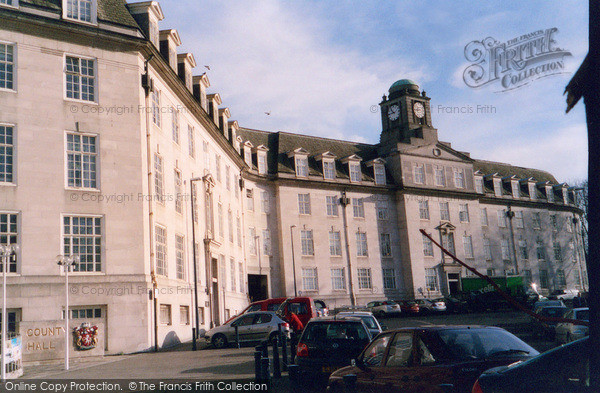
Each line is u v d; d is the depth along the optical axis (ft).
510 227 237.86
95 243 82.79
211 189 128.57
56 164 81.76
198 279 113.60
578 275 258.16
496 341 25.25
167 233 97.25
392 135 214.28
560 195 262.67
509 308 185.78
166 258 95.91
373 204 197.26
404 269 197.47
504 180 245.65
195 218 115.65
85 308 80.43
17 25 81.66
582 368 14.93
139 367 62.54
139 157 87.51
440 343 24.68
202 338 110.63
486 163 254.27
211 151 134.62
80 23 85.10
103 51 87.71
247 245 168.35
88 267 81.71
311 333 43.70
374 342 29.60
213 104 140.46
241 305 151.43
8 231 78.07
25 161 79.97
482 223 228.22
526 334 90.02
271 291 173.17
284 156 186.91
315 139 203.82
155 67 96.48
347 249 187.73
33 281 77.46
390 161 206.28
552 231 253.65
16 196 78.69
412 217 200.34
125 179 85.87
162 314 91.66
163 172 97.30
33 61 82.33
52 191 80.84
